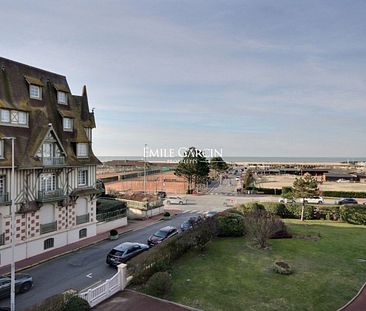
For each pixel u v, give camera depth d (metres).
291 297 19.73
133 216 47.84
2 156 26.34
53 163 30.17
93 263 27.38
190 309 18.09
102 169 114.94
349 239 33.16
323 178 109.62
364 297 19.89
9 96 28.62
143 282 21.39
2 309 18.31
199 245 27.86
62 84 35.53
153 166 140.00
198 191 80.50
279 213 46.84
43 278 24.02
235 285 21.30
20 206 27.47
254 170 144.38
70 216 32.81
